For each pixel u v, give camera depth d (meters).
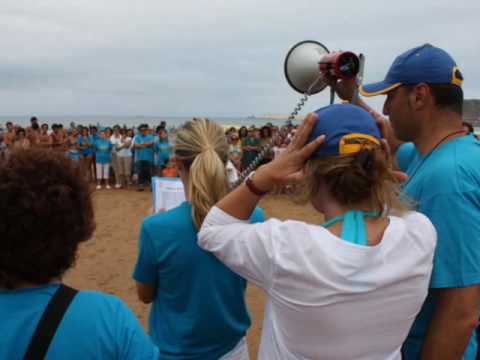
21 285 1.02
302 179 1.20
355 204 1.17
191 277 1.63
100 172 12.79
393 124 1.62
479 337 1.58
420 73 1.50
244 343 1.82
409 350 1.52
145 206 10.29
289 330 1.11
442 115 1.52
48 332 0.95
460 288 1.33
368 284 1.04
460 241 1.33
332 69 1.76
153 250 1.63
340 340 1.07
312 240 1.07
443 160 1.42
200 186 1.59
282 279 1.08
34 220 0.97
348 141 1.13
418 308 1.14
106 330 0.99
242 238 1.17
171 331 1.67
